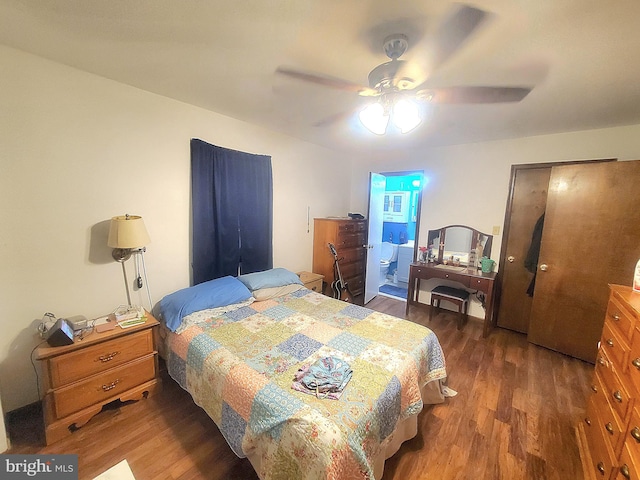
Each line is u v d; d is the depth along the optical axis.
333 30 1.29
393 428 1.38
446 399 2.02
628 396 1.16
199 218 2.45
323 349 1.69
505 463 1.51
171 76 1.82
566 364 2.51
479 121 2.47
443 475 1.44
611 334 1.46
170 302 2.15
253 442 1.26
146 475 1.40
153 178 2.18
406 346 1.74
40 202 1.69
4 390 1.65
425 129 2.77
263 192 2.96
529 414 1.87
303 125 2.82
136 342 1.84
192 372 1.71
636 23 1.15
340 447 1.05
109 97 1.90
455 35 1.27
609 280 2.41
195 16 1.21
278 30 1.30
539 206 2.97
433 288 3.63
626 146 2.50
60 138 1.73
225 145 2.61
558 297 2.69
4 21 1.27
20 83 1.57
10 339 1.65
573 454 1.57
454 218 3.53
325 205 3.95
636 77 1.60
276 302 2.46
